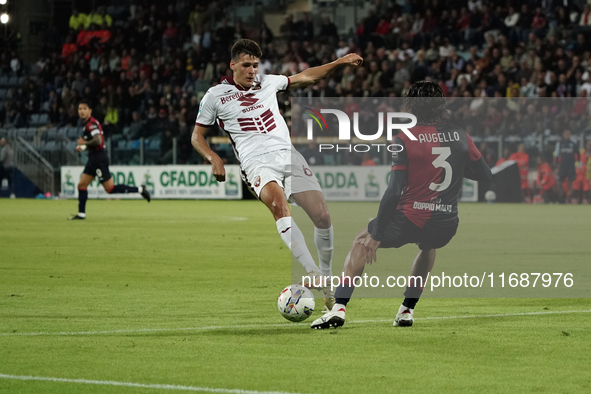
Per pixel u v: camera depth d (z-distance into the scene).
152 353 14.59
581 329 16.83
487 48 78.06
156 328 17.11
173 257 31.44
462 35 82.69
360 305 20.19
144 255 32.16
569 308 19.66
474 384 12.36
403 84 77.94
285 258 31.12
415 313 19.02
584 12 79.88
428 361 13.91
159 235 41.09
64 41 102.81
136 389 12.09
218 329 16.97
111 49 97.50
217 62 87.31
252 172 19.53
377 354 14.48
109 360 14.05
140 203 73.31
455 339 15.79
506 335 16.20
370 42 83.00
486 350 14.77
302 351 14.73
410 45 83.06
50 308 19.77
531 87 73.62
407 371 13.20
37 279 25.28
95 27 99.50
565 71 74.31
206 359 14.10
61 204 72.50
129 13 102.12
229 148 80.25
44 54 102.31
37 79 98.75
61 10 105.19
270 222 49.97
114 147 83.81
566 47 77.44
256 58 19.62
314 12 95.19
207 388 12.12
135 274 26.50
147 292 22.48
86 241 37.97
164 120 83.75
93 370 13.31
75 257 31.50
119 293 22.31
